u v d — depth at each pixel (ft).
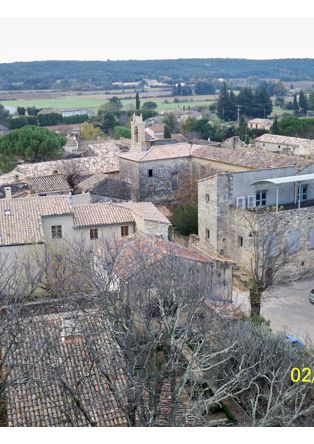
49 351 80.53
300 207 165.99
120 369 81.00
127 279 92.89
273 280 143.43
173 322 84.17
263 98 652.07
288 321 135.33
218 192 167.32
